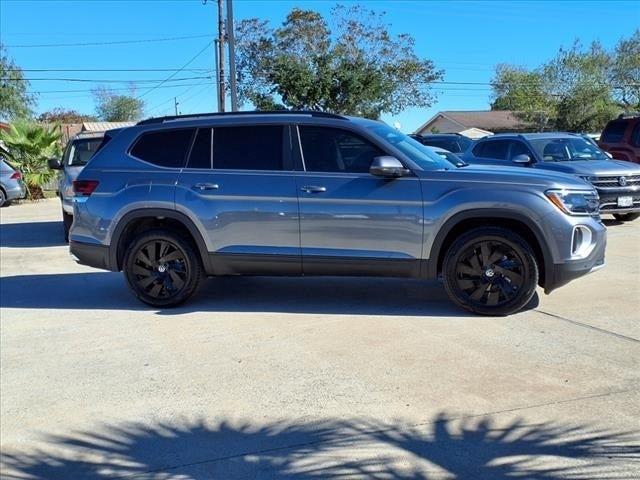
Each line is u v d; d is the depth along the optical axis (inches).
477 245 232.8
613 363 184.9
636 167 454.0
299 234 243.3
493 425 149.3
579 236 231.1
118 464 139.7
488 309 234.4
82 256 269.0
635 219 488.7
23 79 1515.7
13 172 819.4
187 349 211.8
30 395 179.6
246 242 248.5
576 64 1872.5
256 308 258.8
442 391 169.2
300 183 242.4
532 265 229.5
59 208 795.4
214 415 161.8
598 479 124.0
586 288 273.6
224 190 248.7
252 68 1286.9
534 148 475.8
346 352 201.8
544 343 203.5
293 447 143.4
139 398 174.2
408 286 288.0
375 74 1270.9
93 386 183.9
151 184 255.9
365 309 251.0
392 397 166.9
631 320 225.8
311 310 252.7
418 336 214.4
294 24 1268.5
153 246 261.7
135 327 239.8
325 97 1256.2
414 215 233.3
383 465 133.3
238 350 208.4
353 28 1285.7
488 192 228.7
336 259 241.9
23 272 365.1
